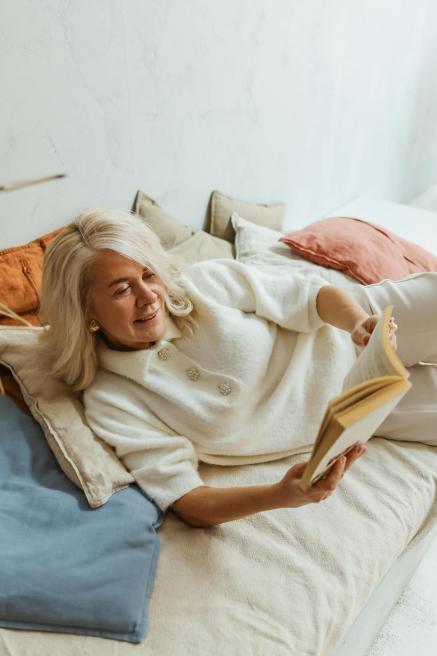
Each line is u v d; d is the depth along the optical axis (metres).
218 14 1.60
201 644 0.83
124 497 0.98
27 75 1.23
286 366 1.16
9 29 1.16
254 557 0.95
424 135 3.24
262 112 1.93
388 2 2.34
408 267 1.64
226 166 1.88
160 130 1.59
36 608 0.84
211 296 1.17
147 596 0.89
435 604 1.23
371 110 2.57
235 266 1.22
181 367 1.09
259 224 1.91
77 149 1.40
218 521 0.95
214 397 1.06
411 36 2.64
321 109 2.22
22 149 1.28
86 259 0.98
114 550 0.91
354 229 1.66
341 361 1.18
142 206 1.60
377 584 0.97
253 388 1.10
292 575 0.92
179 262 1.23
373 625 1.10
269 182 2.12
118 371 1.08
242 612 0.87
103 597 0.85
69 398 1.10
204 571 0.93
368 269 1.53
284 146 2.11
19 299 1.27
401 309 1.20
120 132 1.48
